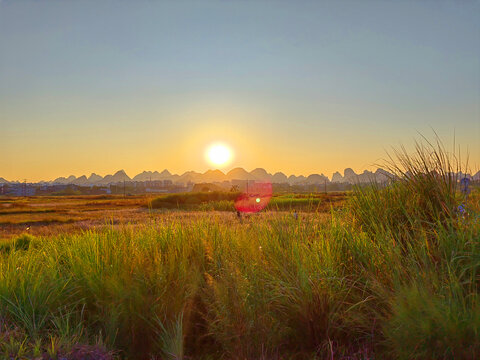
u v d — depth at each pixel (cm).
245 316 357
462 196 450
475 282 327
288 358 331
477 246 338
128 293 398
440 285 334
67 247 586
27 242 1001
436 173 482
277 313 379
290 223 526
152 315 392
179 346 336
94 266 459
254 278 394
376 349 319
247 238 529
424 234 389
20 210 5300
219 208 2464
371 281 370
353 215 534
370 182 548
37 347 310
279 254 450
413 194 485
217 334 357
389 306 340
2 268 478
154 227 657
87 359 311
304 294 364
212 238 563
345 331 348
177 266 467
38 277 448
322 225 508
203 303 421
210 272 473
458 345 276
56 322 369
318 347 337
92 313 417
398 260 373
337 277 378
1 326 353
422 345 288
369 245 423
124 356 360
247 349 337
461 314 288
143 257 484
